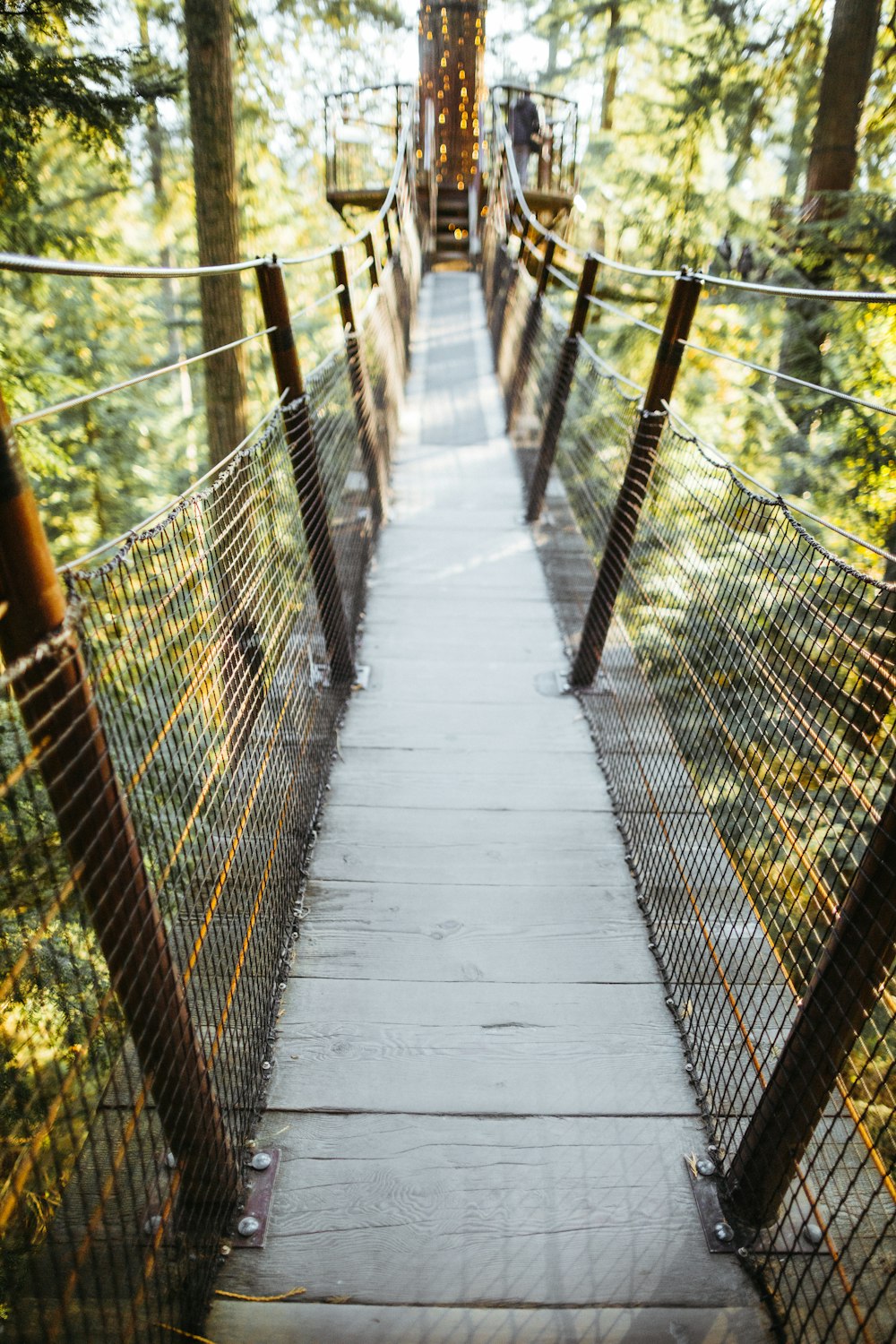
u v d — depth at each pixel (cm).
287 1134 186
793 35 867
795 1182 178
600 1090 198
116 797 124
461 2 1291
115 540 130
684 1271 164
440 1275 162
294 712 251
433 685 361
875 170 865
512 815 287
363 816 284
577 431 420
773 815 186
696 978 219
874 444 575
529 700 353
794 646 171
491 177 1273
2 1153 119
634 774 285
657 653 303
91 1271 153
